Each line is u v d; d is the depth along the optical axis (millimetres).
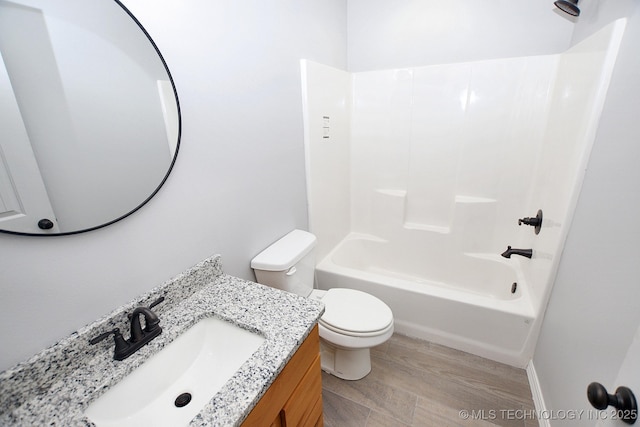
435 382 1534
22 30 591
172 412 778
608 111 1009
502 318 1535
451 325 1693
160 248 950
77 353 734
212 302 1008
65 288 718
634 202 779
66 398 657
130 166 823
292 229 1725
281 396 798
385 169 2346
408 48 2074
